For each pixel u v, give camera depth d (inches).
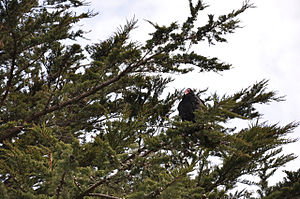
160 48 588.7
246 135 406.9
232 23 574.6
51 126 621.0
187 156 404.2
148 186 336.2
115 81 622.8
